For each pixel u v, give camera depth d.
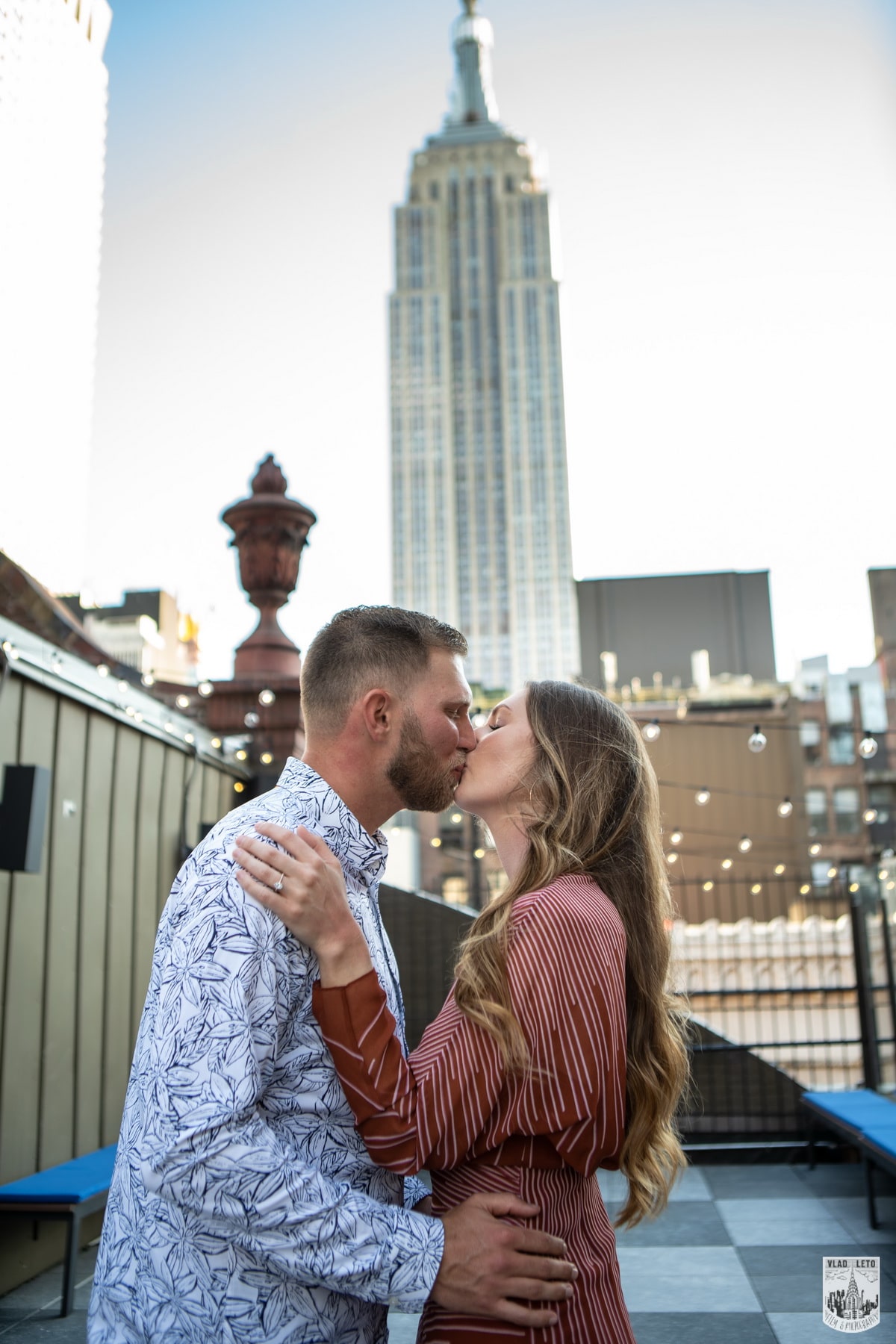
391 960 1.45
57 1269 4.35
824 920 10.30
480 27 133.62
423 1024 7.65
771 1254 4.60
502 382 119.75
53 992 4.46
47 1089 4.38
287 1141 1.20
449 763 1.44
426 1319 1.23
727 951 10.04
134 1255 1.18
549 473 117.50
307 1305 1.14
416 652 1.43
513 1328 1.17
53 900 4.48
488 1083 1.21
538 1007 1.23
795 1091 7.10
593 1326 1.23
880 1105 5.66
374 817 1.46
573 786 1.49
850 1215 5.26
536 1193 1.23
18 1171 4.10
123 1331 1.17
